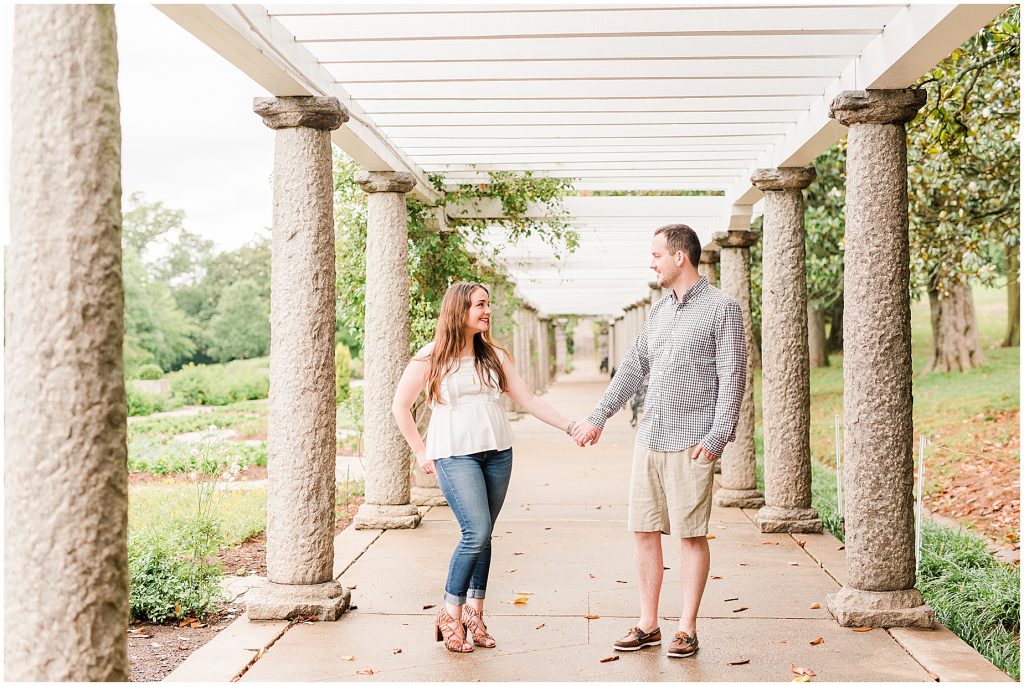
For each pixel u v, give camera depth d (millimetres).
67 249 2707
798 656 4438
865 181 5043
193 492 9758
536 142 7660
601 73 5715
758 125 7145
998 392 17219
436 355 4543
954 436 14852
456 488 4480
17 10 2748
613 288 21703
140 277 46469
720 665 4301
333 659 4410
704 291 4508
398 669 4258
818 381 22984
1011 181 9258
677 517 4410
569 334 66000
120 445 2832
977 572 6258
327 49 5227
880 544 4992
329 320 5223
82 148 2723
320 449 5180
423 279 9656
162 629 5156
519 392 4777
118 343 2824
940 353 20594
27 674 2732
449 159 8508
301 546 5148
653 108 6477
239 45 4355
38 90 2711
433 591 5703
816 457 15789
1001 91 7930
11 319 2754
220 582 6008
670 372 4449
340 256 10406
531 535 7539
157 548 5746
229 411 27516
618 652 4504
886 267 5008
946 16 4008
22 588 2734
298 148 5145
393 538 7344
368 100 6316
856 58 5297
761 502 8836
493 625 4988
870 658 4410
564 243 13492
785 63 5641
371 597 5566
